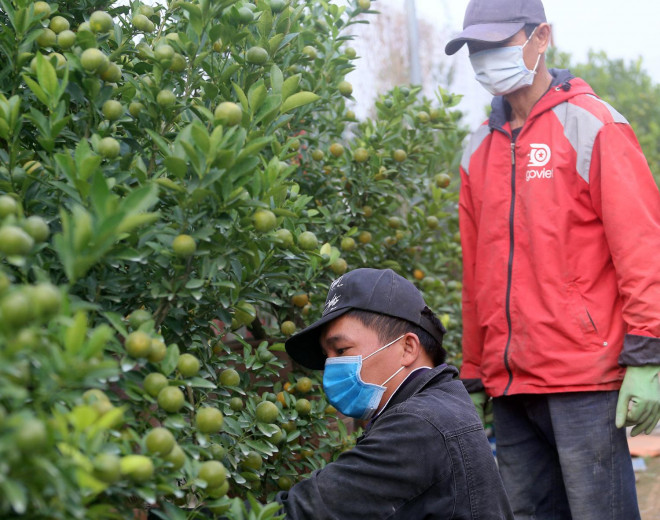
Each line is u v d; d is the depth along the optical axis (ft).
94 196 4.09
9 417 3.31
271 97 6.02
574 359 9.07
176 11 7.93
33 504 3.52
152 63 6.47
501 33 9.58
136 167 5.22
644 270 8.66
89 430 3.76
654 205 9.08
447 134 12.67
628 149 9.11
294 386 8.28
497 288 9.80
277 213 5.77
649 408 8.63
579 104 9.44
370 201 10.66
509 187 9.83
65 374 3.62
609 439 9.06
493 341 9.91
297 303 8.63
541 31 9.87
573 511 9.16
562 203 9.29
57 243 4.01
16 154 5.33
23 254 3.77
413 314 6.93
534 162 9.57
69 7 7.18
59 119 5.16
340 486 6.03
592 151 9.17
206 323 6.13
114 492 4.03
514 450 10.17
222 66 6.96
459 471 6.23
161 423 4.98
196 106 6.01
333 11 9.81
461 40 9.93
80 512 3.48
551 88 9.78
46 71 5.08
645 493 15.40
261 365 7.48
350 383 6.88
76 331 3.59
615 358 9.05
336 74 9.66
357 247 10.37
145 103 6.29
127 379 4.85
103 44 6.79
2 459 3.10
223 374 6.66
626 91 28.84
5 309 3.28
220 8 6.31
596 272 9.21
